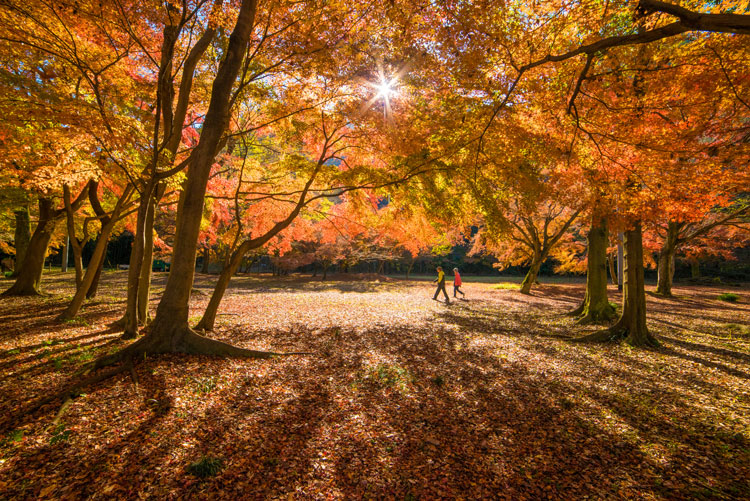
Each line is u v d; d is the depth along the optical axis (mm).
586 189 6598
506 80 4863
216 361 5719
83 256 45625
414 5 4219
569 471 3260
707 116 4875
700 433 3965
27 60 6191
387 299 16703
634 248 8117
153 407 4035
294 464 3197
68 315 9039
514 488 2998
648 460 3443
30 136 5613
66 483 2715
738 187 5320
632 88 5055
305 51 5883
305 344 7395
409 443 3684
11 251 23719
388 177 7883
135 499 2594
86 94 7859
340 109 7051
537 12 4438
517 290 22891
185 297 6094
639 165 5547
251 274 39219
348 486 2941
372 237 25484
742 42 4059
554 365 6453
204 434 3582
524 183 6281
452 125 5969
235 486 2828
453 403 4730
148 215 8289
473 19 3912
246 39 6121
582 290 23312
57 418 3623
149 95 8070
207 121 5992
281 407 4332
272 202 9914
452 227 8820
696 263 30469
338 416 4195
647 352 7328
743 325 9773
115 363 5316
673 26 2777
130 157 6035
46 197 11680
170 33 6672
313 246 31203
